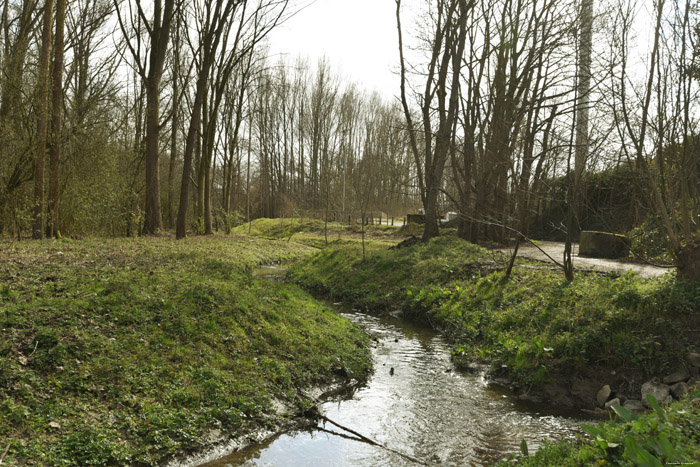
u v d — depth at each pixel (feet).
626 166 41.75
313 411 24.22
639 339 27.27
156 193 86.79
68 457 16.17
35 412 17.71
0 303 24.67
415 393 27.84
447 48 70.54
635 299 30.12
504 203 85.81
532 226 116.06
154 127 84.84
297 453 20.34
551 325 31.91
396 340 39.22
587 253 63.05
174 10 81.10
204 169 106.83
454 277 50.78
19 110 53.98
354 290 57.26
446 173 123.65
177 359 24.36
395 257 62.80
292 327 33.53
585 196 38.81
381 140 175.52
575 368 27.86
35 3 65.77
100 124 67.10
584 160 36.81
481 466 19.45
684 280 29.89
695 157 29.60
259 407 23.07
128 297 28.91
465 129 75.36
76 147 65.31
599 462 14.65
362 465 19.44
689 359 25.49
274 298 38.19
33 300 26.09
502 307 39.34
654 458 13.01
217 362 25.41
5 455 15.12
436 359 34.55
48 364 20.49
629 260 56.90
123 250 52.11
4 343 20.72
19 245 47.57
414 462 19.80
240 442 20.70
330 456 20.13
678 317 27.84
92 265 38.37
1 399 17.69
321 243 115.24
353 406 25.75
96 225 71.46
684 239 32.91
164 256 49.62
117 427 18.49
